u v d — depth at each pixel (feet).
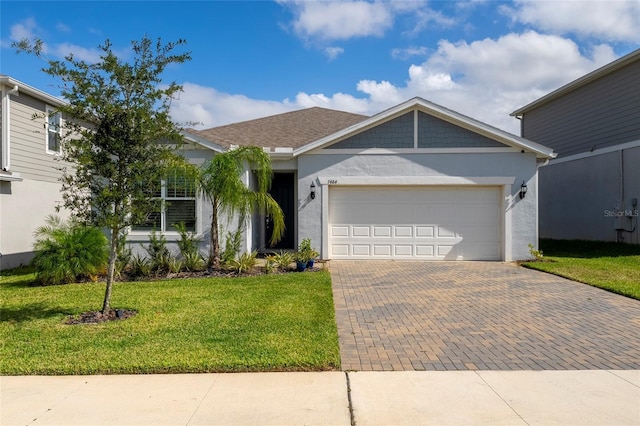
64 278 32.68
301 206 43.42
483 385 13.88
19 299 26.37
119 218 21.01
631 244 49.01
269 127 53.52
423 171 42.70
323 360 15.52
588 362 15.80
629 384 13.91
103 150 20.63
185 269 37.68
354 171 43.11
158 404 12.75
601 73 52.80
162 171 21.77
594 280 30.94
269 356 15.94
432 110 42.24
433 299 26.07
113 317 21.77
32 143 46.57
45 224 47.83
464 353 16.76
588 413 12.09
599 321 21.09
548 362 15.81
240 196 35.88
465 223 43.34
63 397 13.23
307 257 37.60
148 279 33.78
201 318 21.26
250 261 36.58
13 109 44.04
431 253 43.45
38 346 17.34
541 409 12.33
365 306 24.35
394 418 11.88
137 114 20.27
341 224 43.93
